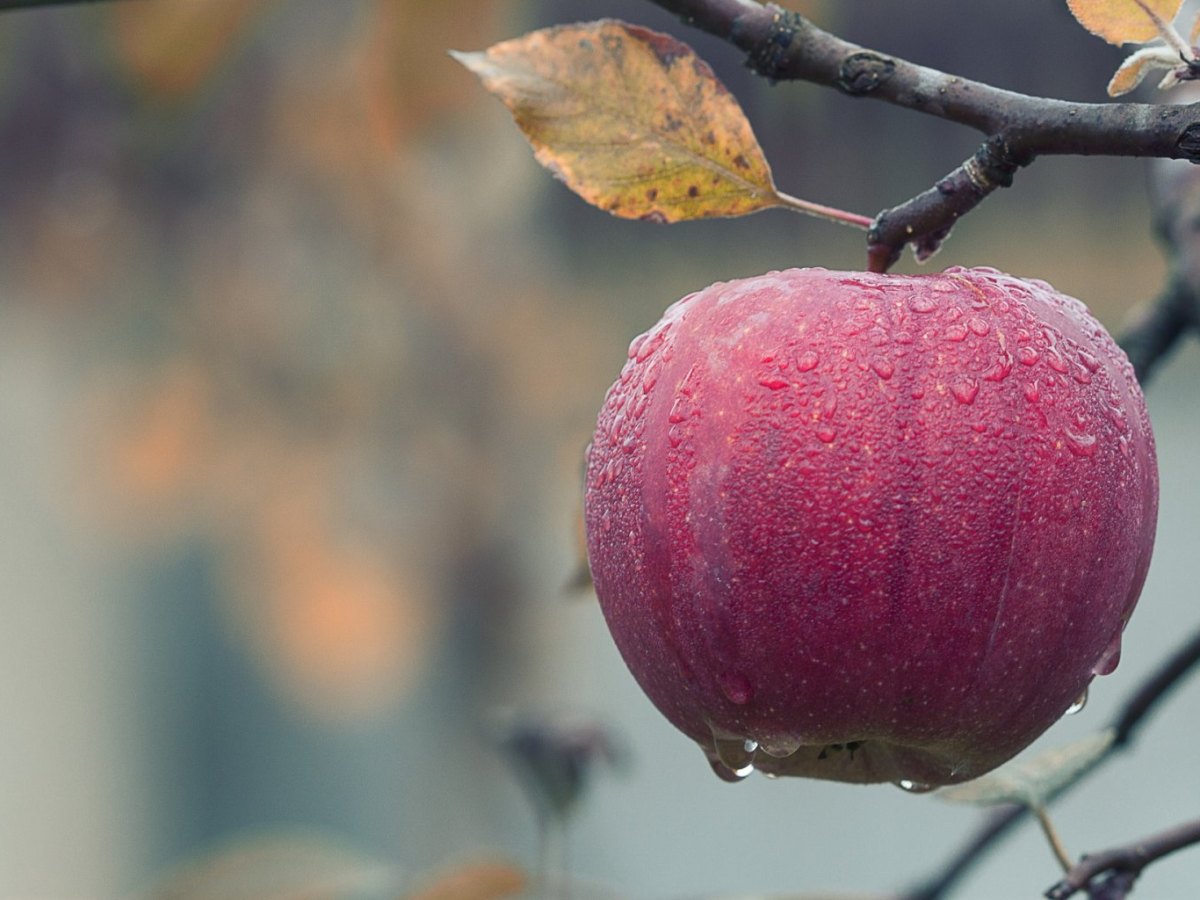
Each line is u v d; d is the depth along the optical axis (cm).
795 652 78
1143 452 79
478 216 183
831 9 94
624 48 80
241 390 192
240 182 169
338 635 194
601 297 229
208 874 95
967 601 78
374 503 197
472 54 81
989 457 78
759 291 79
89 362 213
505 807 238
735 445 78
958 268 80
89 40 120
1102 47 174
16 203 180
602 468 80
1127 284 211
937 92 78
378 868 95
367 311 188
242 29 115
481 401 199
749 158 80
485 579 212
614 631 80
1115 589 79
